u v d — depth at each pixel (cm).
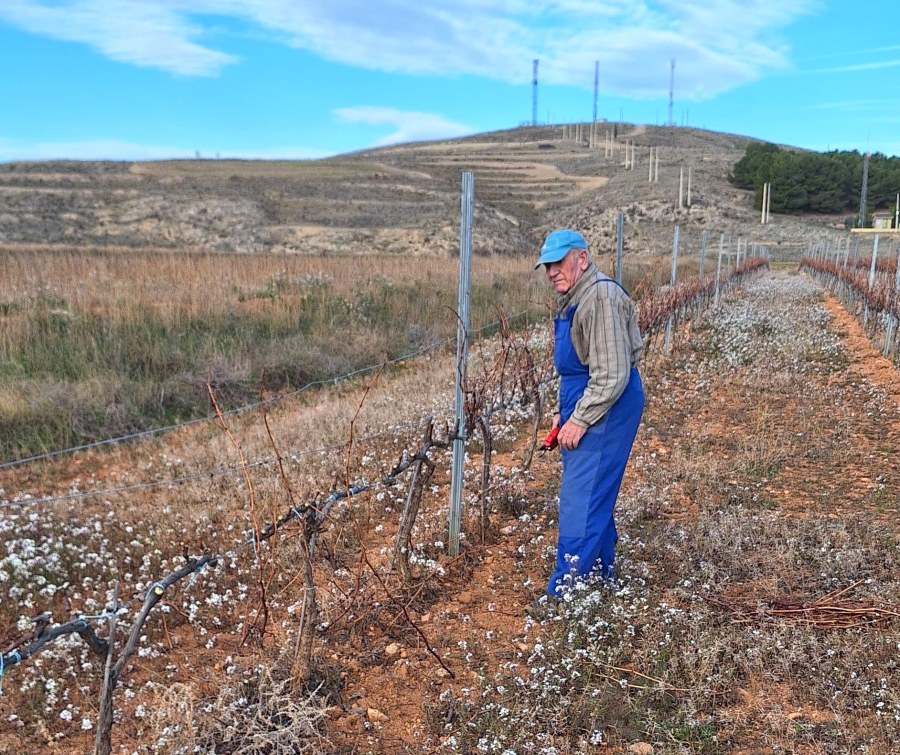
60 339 1070
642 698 340
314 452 680
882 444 737
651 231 5994
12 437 811
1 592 448
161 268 1722
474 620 425
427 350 1285
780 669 362
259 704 316
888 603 412
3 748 328
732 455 710
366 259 2603
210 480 647
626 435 409
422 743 326
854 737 313
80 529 524
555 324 423
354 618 407
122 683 373
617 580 440
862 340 1466
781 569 457
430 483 641
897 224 5662
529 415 826
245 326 1260
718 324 1612
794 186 6544
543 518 550
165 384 966
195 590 455
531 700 342
